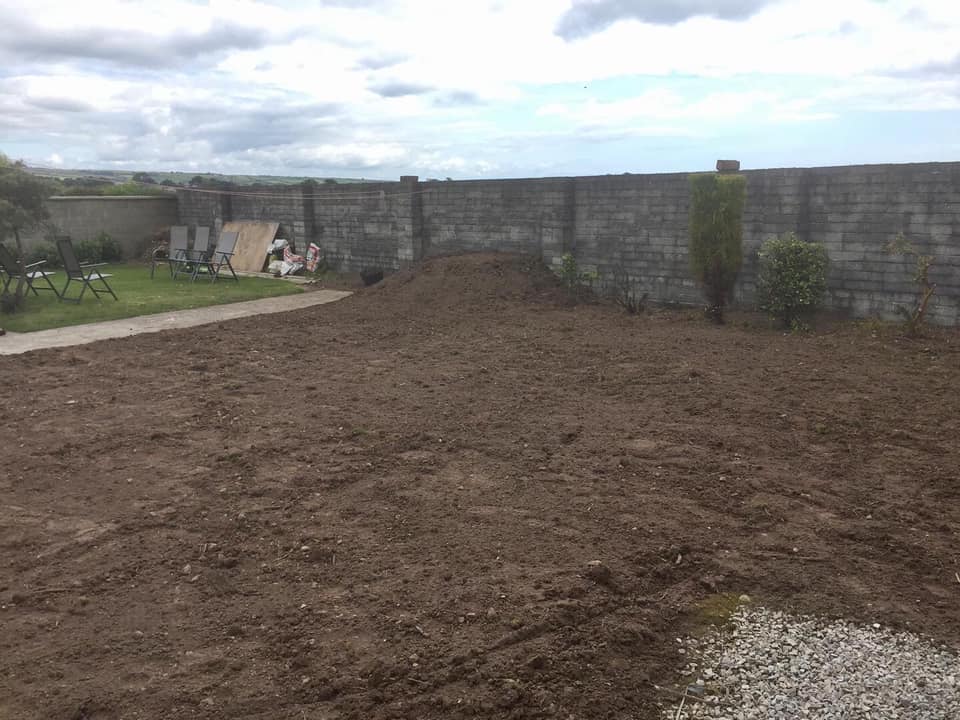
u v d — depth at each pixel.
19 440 5.55
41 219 14.06
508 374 7.45
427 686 2.66
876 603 3.25
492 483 4.64
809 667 2.79
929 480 4.62
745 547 3.77
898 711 2.53
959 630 3.03
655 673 2.76
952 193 8.48
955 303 8.65
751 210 10.28
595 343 8.76
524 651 2.85
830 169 9.44
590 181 12.10
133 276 15.88
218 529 4.05
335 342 9.23
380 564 3.61
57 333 9.81
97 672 2.78
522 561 3.62
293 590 3.39
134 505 4.38
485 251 13.86
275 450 5.29
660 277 11.49
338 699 2.61
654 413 6.07
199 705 2.58
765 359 7.71
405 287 12.61
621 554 3.67
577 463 4.97
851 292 9.48
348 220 16.31
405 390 6.89
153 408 6.36
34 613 3.22
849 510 4.21
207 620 3.15
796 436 5.45
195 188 19.58
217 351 8.66
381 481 4.68
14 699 2.61
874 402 6.16
